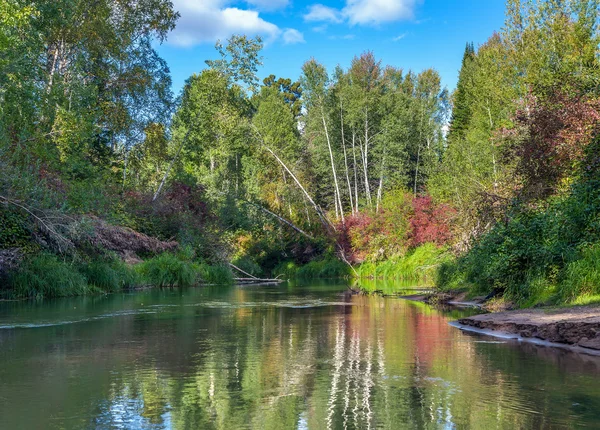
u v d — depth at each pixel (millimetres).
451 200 28656
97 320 11070
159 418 4441
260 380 5742
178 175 34844
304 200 47625
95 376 5945
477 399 4934
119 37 30234
